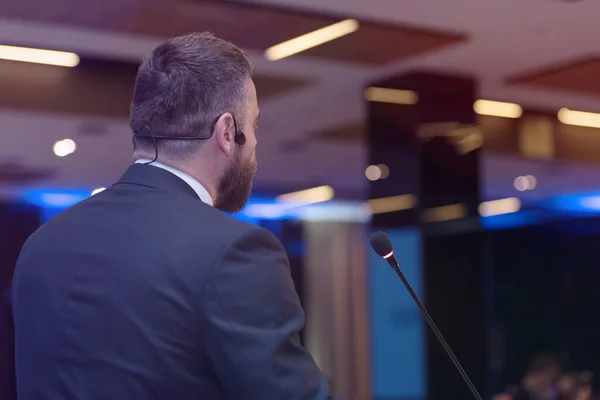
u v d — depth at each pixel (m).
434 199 5.74
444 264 5.79
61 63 5.57
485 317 5.82
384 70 5.71
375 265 6.04
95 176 9.62
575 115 7.43
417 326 5.76
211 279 0.91
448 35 4.86
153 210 1.00
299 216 13.02
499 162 8.94
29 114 6.16
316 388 0.92
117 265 0.96
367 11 4.38
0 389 11.08
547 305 14.81
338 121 7.29
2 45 5.11
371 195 6.07
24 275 1.05
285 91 6.23
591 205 12.98
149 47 5.17
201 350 0.91
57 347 0.96
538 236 14.80
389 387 5.88
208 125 1.05
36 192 10.94
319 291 13.04
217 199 1.10
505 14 4.48
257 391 0.88
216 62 1.07
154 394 0.90
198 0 4.13
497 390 14.23
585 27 4.73
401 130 5.84
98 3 4.22
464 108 5.87
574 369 14.34
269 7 4.28
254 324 0.91
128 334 0.92
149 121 1.06
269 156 8.94
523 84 6.18
